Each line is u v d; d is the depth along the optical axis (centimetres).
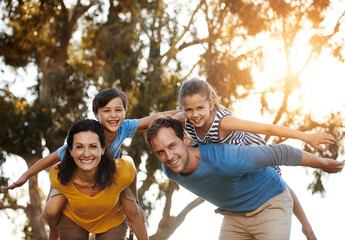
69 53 1662
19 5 1603
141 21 1540
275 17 1562
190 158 409
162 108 1494
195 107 426
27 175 432
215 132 433
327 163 427
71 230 438
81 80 1588
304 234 487
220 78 1518
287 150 411
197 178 412
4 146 1600
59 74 1569
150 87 1485
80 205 414
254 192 432
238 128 424
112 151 471
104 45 1523
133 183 446
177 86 1535
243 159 399
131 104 1513
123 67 1495
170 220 1769
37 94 1697
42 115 1566
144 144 1548
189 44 1684
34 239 1822
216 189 423
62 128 1571
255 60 1564
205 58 1577
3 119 1562
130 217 446
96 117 459
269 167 447
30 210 1844
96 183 404
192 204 1808
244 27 1562
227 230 458
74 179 408
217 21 1631
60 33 1628
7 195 1827
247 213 441
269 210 437
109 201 417
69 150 400
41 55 1672
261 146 409
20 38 1652
